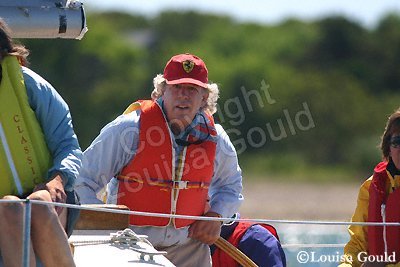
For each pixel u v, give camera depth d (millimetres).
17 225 16156
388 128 22203
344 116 133750
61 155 17688
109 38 150500
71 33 22797
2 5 22047
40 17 22250
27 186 17453
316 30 168125
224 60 151750
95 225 20375
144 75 147250
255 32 168875
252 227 24344
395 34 166375
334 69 161500
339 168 130375
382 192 22359
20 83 17500
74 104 136750
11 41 17734
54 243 16391
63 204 16594
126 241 19781
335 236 30266
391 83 160125
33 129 17516
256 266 22859
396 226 21969
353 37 166250
